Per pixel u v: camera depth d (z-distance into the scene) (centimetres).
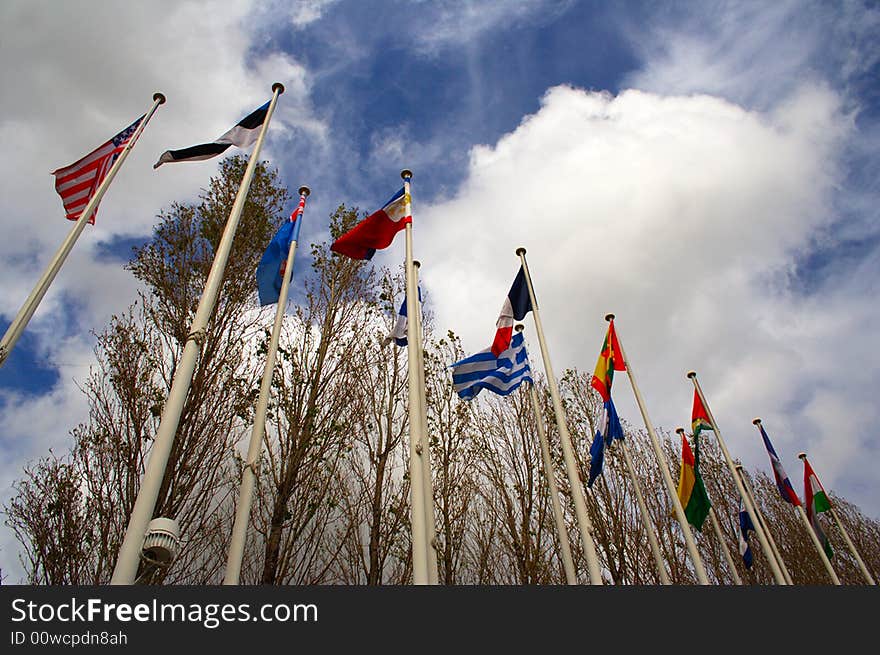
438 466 1766
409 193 1234
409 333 996
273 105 1139
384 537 1524
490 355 1389
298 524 1368
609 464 2155
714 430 1772
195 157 1100
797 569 2473
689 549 1269
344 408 1614
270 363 1023
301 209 1270
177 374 672
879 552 2725
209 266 1603
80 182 1041
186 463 1282
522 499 1884
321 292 1892
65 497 1260
